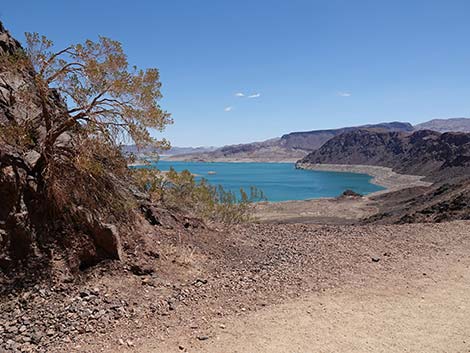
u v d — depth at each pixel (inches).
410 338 203.3
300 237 422.0
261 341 196.4
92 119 258.8
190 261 303.6
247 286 271.4
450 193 1646.2
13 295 217.6
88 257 258.2
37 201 254.7
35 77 249.0
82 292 231.1
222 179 5900.6
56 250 249.0
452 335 207.2
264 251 365.7
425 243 400.5
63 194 257.3
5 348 178.5
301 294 260.5
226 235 397.4
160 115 276.5
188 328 207.8
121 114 265.7
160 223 348.8
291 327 212.4
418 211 1327.5
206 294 253.8
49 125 258.5
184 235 350.6
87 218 264.8
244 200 486.6
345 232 450.3
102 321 208.1
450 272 312.2
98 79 256.2
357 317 227.0
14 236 236.7
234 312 229.6
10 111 283.1
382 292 267.1
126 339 193.9
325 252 362.9
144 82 272.2
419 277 298.8
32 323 200.8
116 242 267.0
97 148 268.4
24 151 264.4
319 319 223.1
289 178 6190.9
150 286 255.6
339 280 289.1
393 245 390.9
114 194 303.0
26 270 232.8
